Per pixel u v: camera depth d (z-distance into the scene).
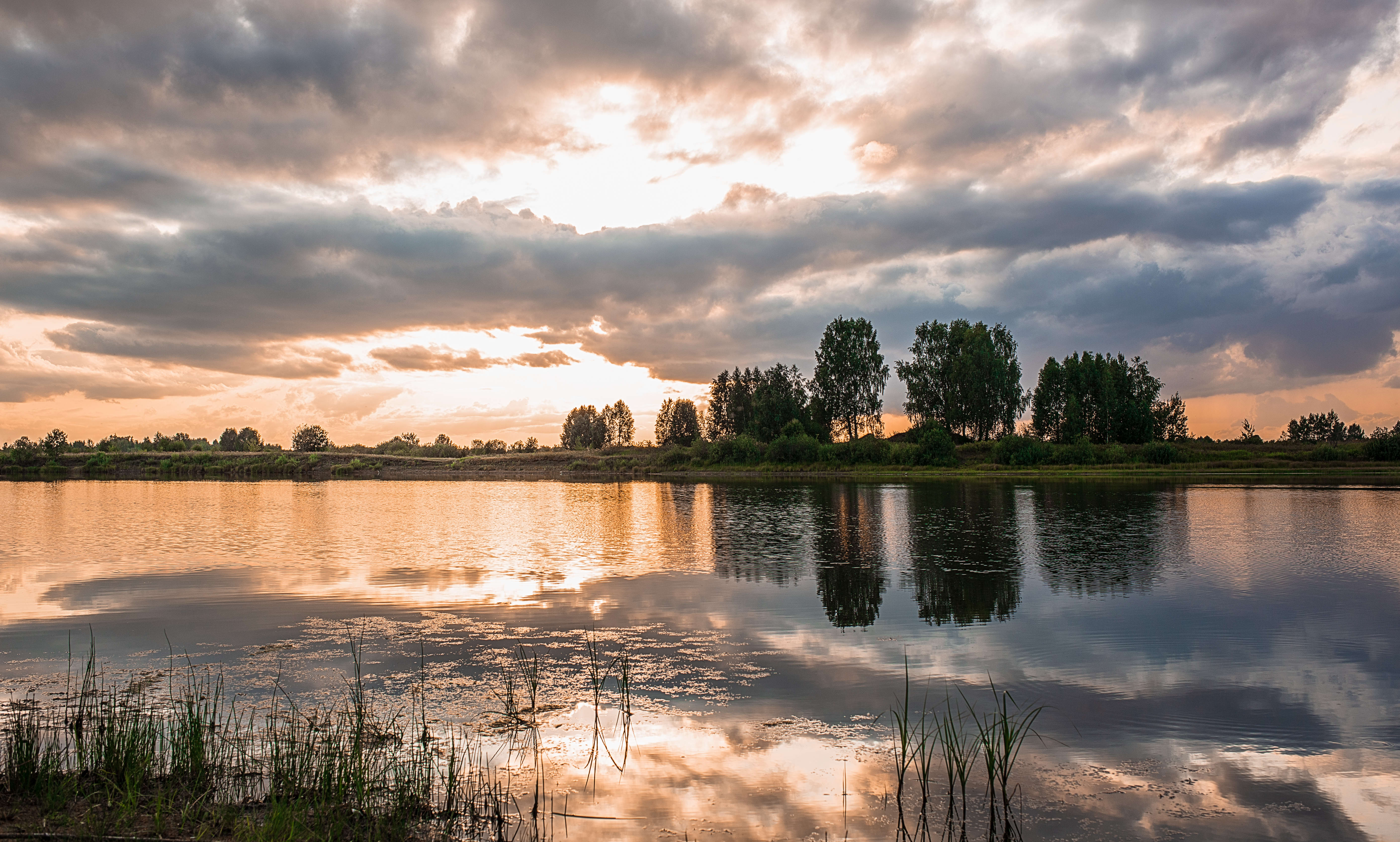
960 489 56.75
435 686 11.34
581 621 15.35
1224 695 11.00
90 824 6.93
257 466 102.94
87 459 103.44
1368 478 65.88
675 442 140.25
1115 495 48.94
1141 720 10.03
